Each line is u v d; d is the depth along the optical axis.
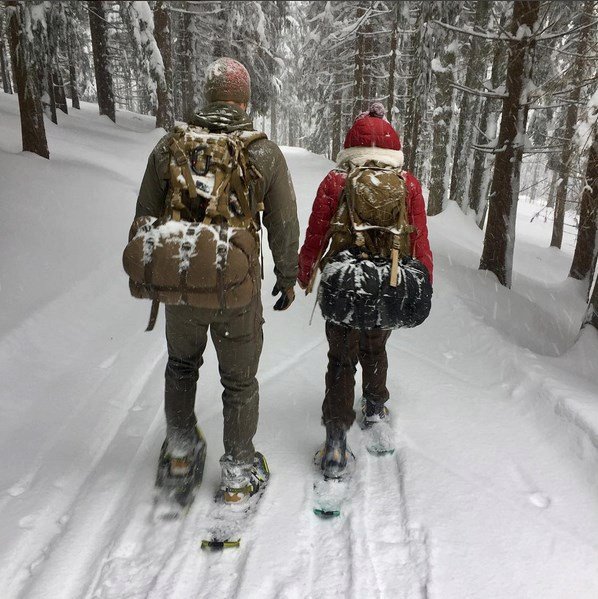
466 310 4.73
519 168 7.34
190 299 1.73
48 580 1.76
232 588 1.74
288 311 4.55
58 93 19.16
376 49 21.34
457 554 1.89
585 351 3.98
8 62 29.45
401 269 2.12
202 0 14.18
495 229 7.69
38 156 8.85
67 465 2.40
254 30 19.12
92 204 7.12
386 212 2.13
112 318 4.29
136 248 1.75
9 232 5.28
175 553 1.88
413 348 3.83
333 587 1.75
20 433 2.62
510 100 7.04
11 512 2.07
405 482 2.28
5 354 3.25
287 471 2.36
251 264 1.80
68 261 5.08
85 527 2.01
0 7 10.35
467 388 3.19
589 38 8.09
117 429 2.71
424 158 21.28
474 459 2.46
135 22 15.11
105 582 1.76
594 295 4.24
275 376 3.31
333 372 2.33
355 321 2.09
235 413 2.04
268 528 2.00
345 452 2.29
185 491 2.10
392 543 1.95
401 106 21.47
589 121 4.40
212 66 1.94
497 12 14.67
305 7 29.70
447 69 14.48
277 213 1.92
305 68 23.72
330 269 2.11
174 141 1.84
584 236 9.66
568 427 2.60
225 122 1.90
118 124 20.62
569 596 1.74
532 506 2.15
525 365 3.30
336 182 2.23
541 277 13.88
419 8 9.15
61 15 15.16
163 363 3.48
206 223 1.76
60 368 3.35
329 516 2.07
